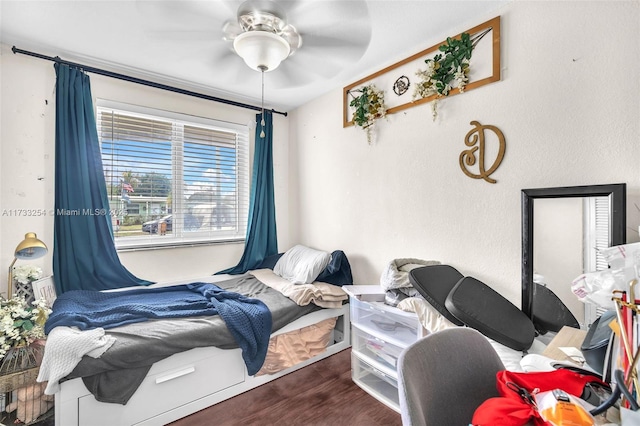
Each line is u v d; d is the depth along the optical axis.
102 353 1.43
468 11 1.67
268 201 3.09
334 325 2.40
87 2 1.56
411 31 1.85
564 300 1.38
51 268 2.09
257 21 1.43
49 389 1.33
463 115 1.82
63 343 1.40
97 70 2.19
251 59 1.51
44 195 2.06
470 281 1.57
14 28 1.77
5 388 1.45
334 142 2.73
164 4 1.33
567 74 1.42
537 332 1.43
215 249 2.84
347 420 1.67
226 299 2.09
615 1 1.29
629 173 1.26
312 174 2.98
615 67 1.29
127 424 1.53
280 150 3.26
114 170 2.36
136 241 2.47
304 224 3.11
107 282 2.24
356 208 2.54
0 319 1.51
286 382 2.02
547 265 1.44
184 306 1.92
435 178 1.97
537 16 1.51
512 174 1.61
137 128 2.46
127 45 1.95
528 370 1.00
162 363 1.63
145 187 2.51
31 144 2.02
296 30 1.55
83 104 2.13
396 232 2.23
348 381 2.03
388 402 1.77
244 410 1.75
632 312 0.68
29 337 1.57
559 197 1.41
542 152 1.50
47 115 2.07
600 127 1.33
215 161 2.89
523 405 0.70
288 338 2.11
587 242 1.32
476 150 1.76
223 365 1.83
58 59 2.04
